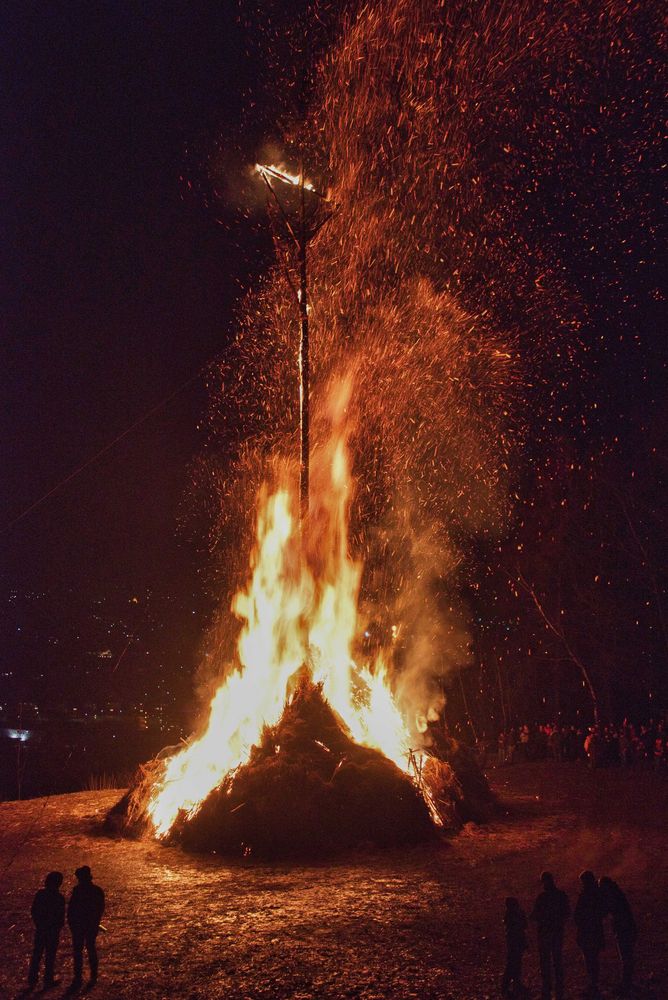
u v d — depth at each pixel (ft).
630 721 145.69
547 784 89.81
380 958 34.40
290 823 55.42
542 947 29.73
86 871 33.14
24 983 32.68
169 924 39.83
